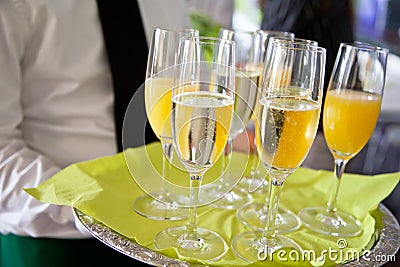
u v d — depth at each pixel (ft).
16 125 3.39
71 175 2.72
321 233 2.46
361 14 9.20
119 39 3.55
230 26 7.40
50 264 3.11
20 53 3.42
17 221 2.96
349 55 2.46
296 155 2.10
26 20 3.37
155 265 1.96
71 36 3.51
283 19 4.46
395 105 6.15
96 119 3.70
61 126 3.64
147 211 2.51
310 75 2.07
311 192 2.98
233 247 2.22
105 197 2.56
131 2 3.60
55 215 2.85
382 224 2.53
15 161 3.07
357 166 5.70
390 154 6.12
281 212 2.68
